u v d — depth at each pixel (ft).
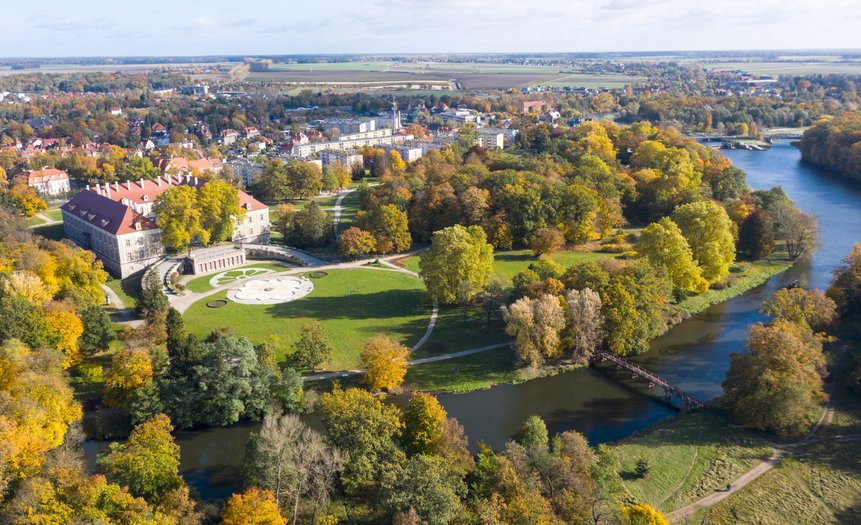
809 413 381.40
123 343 466.29
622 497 309.63
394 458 308.40
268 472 297.33
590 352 459.73
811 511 303.89
